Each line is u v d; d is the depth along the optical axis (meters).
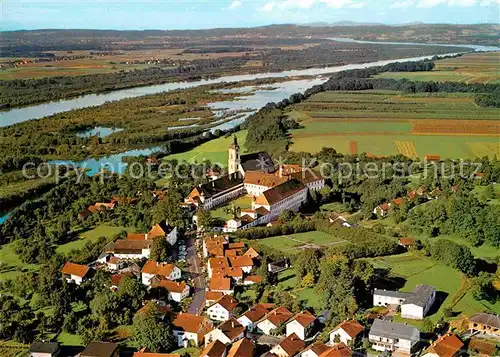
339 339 190.62
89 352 186.38
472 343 183.88
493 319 193.38
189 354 192.38
